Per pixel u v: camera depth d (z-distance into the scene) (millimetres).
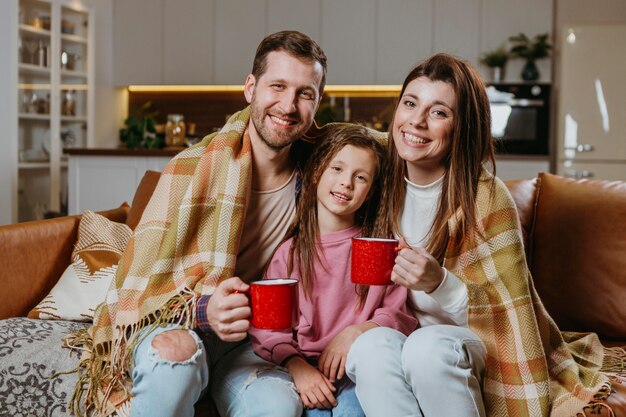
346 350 1582
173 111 6844
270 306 1451
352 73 6219
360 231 1761
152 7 6465
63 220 2332
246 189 1746
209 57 6398
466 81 1663
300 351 1676
